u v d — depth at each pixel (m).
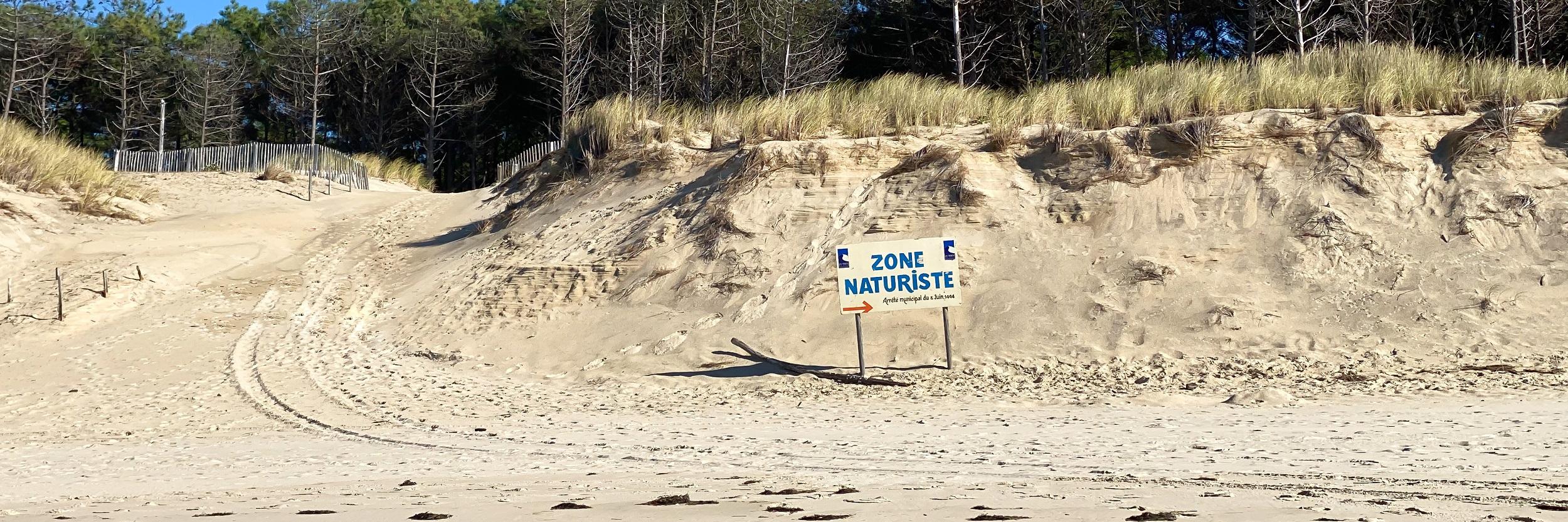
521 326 17.23
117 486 8.42
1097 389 12.53
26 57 52.69
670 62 51.50
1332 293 14.79
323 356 16.70
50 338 18.05
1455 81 19.03
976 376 13.68
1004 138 18.77
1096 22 44.16
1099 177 17.58
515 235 21.67
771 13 46.88
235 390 14.75
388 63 56.06
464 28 56.38
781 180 18.97
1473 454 7.43
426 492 7.20
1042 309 15.38
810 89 41.91
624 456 9.30
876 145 19.52
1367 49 21.77
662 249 18.48
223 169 39.44
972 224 17.38
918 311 15.70
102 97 57.72
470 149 59.44
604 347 16.05
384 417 12.66
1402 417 9.62
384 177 40.91
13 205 24.17
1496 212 15.57
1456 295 14.34
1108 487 6.62
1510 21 38.94
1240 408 10.81
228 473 9.08
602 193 22.25
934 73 47.69
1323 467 7.14
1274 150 17.41
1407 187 16.39
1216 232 16.27
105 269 21.39
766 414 11.86
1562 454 7.23
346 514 5.98
